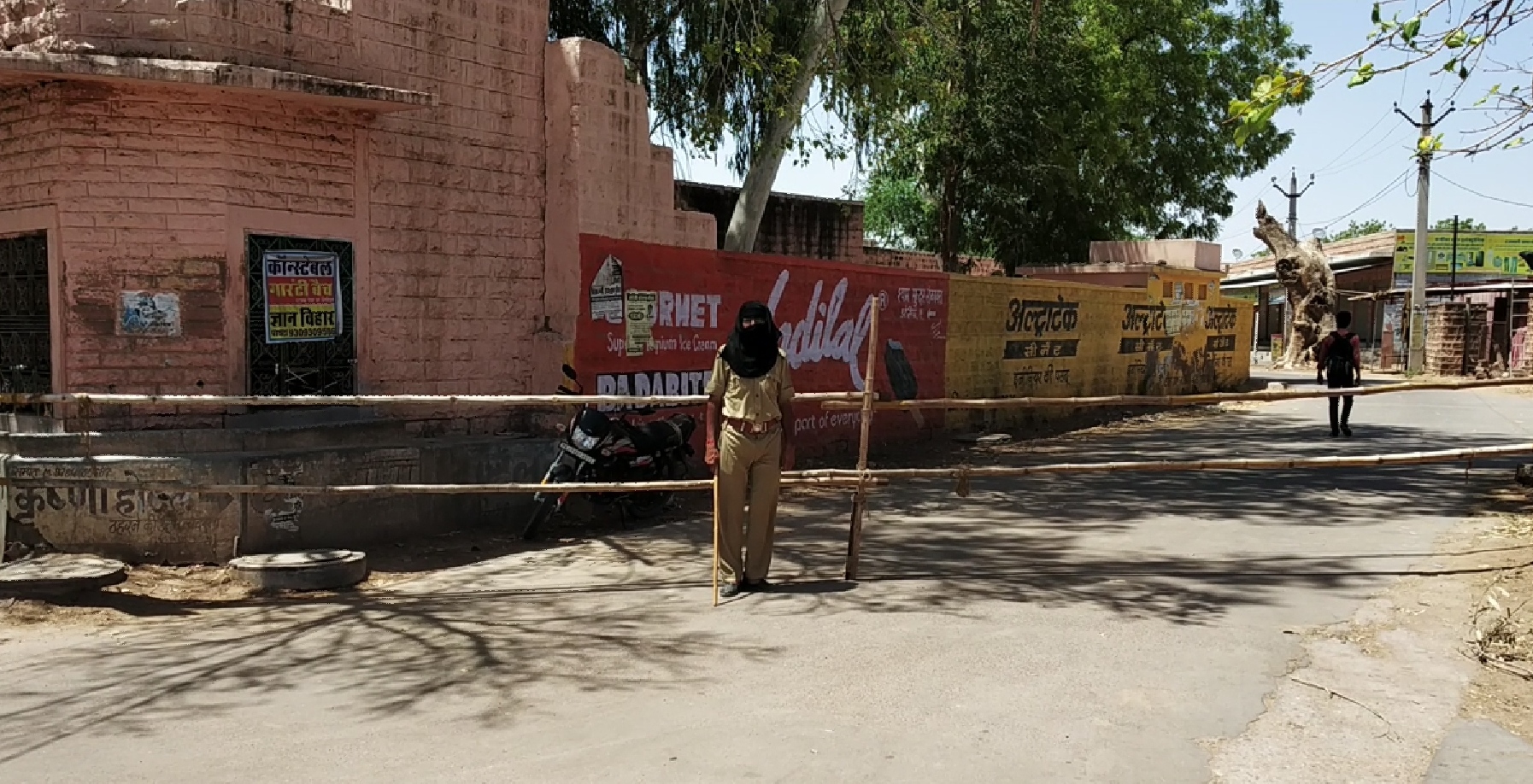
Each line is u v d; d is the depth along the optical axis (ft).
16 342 25.68
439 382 29.48
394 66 28.04
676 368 35.40
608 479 28.96
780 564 24.36
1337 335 49.73
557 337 31.63
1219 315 81.56
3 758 13.65
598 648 18.02
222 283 24.85
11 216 25.21
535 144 31.76
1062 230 85.76
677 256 35.24
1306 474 37.76
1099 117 83.41
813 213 64.23
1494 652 17.56
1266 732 14.43
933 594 21.42
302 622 19.80
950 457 43.32
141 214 24.38
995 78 72.38
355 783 12.79
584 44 31.63
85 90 24.02
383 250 28.04
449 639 18.63
